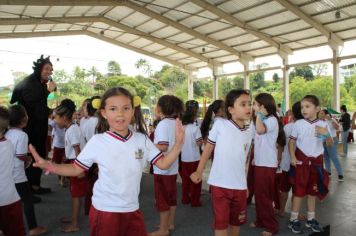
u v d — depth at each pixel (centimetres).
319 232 334
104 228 191
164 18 1332
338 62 1248
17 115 311
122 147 192
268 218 330
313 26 1149
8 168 247
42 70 455
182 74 3462
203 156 280
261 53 1530
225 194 267
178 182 594
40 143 465
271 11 1129
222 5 1162
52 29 1561
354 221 375
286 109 1422
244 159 274
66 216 395
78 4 1137
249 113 272
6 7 1137
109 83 3359
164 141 319
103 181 192
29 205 327
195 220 386
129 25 1544
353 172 679
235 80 1789
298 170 342
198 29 1401
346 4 1009
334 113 944
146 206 440
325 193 347
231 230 277
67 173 192
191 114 445
